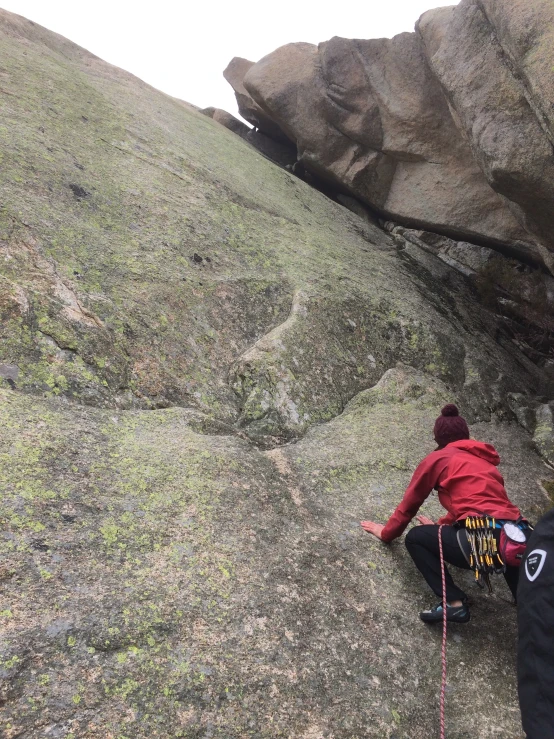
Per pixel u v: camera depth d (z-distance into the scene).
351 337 5.56
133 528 2.90
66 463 3.09
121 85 9.16
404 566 3.40
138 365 4.12
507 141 5.01
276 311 5.41
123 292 4.55
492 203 7.93
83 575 2.56
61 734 2.02
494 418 5.62
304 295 5.57
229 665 2.45
